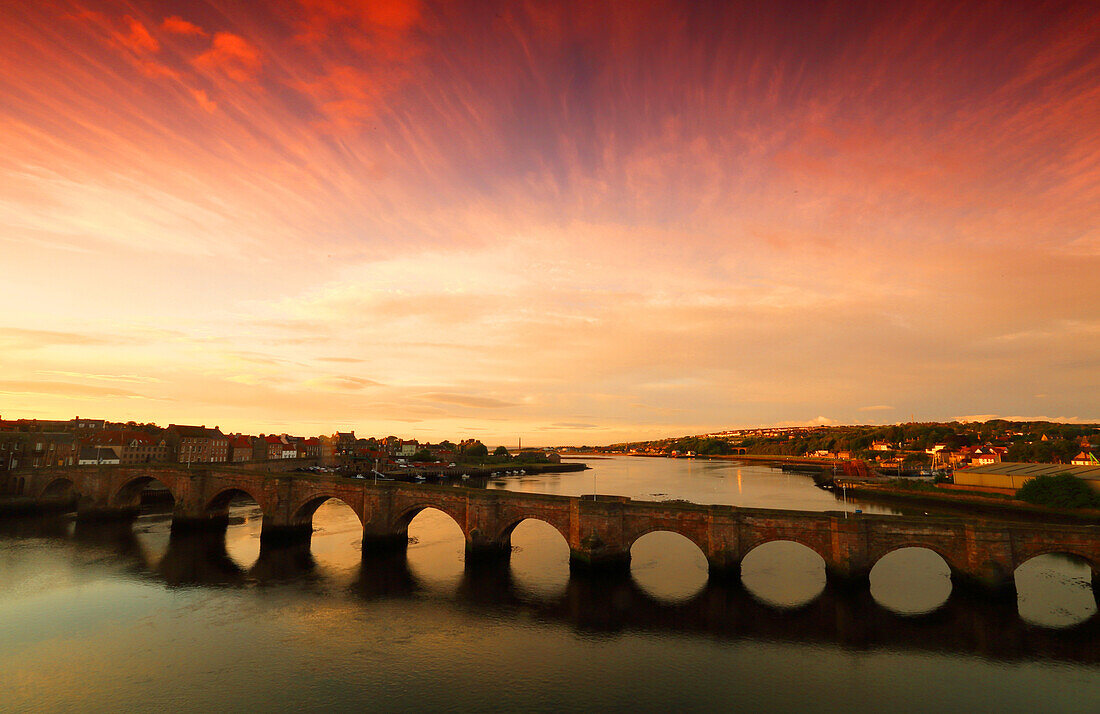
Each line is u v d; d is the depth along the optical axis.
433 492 74.62
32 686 37.00
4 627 47.19
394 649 43.44
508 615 51.03
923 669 40.00
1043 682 37.94
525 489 165.88
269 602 54.19
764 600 54.72
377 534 75.00
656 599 55.28
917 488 144.50
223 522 95.44
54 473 104.38
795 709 34.75
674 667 40.50
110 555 72.69
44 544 79.06
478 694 36.47
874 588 58.28
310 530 86.69
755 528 59.50
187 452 161.62
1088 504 102.25
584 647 44.00
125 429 168.25
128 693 36.12
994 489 134.12
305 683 37.72
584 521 63.88
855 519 55.75
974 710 34.44
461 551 76.81
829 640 45.19
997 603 50.91
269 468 188.00
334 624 48.56
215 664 40.50
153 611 51.34
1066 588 57.88
